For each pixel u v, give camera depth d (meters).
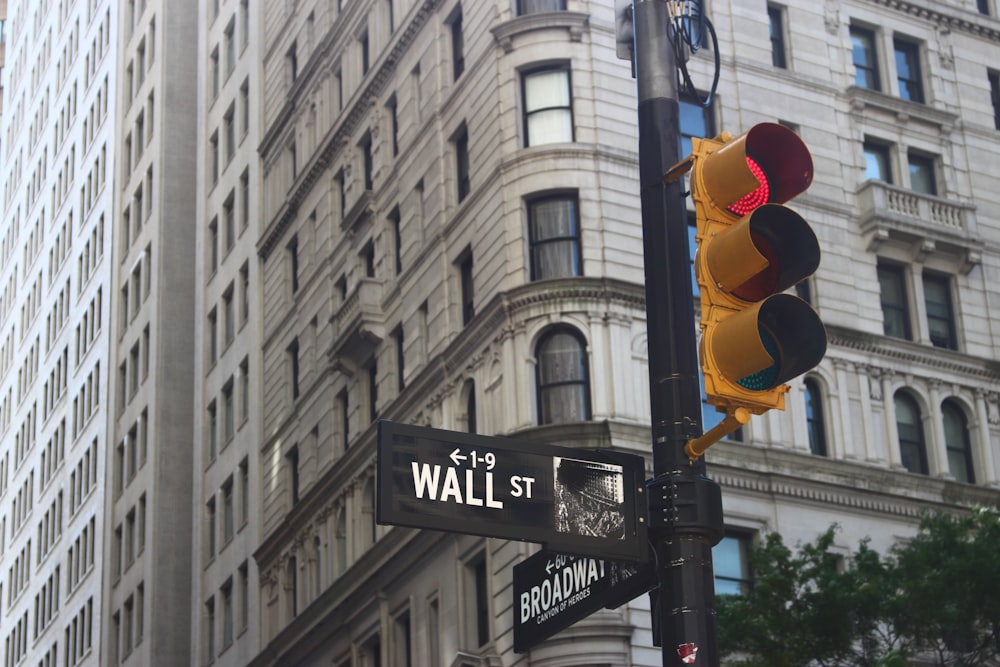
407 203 51.16
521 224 43.66
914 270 48.91
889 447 45.91
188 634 72.81
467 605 43.62
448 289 47.25
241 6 73.19
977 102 52.78
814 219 47.56
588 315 42.16
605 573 10.67
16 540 102.88
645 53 11.48
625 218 43.62
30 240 110.19
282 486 59.66
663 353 10.70
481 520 9.86
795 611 30.84
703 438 10.21
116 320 85.69
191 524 74.69
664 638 10.13
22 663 96.56
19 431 106.25
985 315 49.56
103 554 81.62
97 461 85.81
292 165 64.31
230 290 70.19
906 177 50.28
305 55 63.12
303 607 56.06
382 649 48.66
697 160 10.07
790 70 49.12
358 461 52.44
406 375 49.22
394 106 54.16
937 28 53.12
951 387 47.88
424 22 51.59
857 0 51.62
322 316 57.50
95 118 96.44
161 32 83.62
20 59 121.62
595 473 10.29
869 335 46.84
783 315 9.81
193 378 77.31
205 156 76.19
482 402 44.06
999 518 31.80
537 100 45.00
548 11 45.19
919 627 31.03
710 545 10.30
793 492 43.41
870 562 31.56
